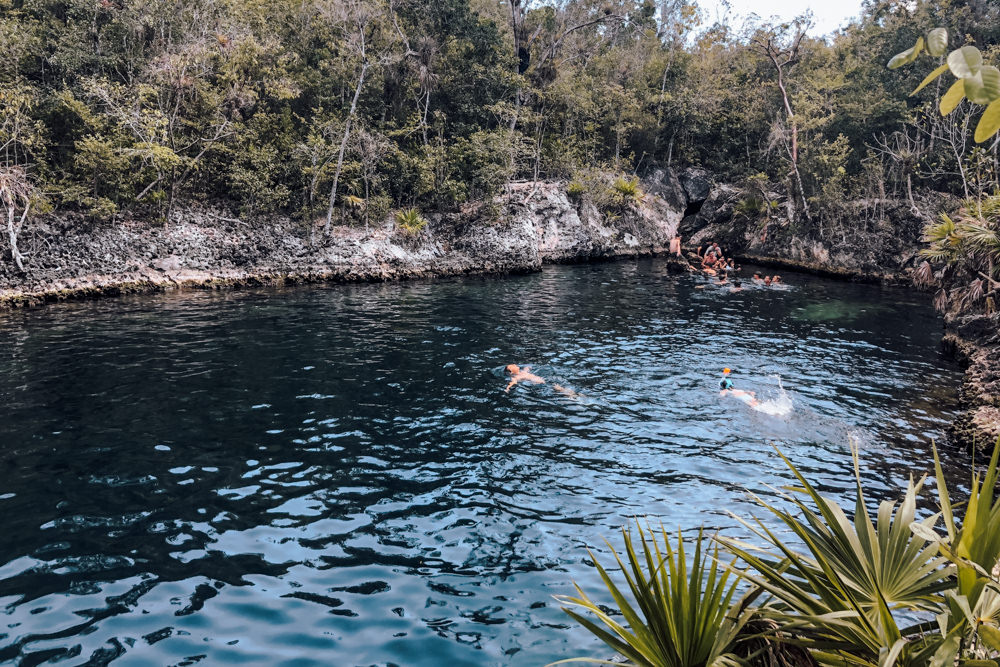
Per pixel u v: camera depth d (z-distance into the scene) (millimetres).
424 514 7734
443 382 13234
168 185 26906
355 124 31172
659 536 7238
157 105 27750
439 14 38531
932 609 3066
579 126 44781
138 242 24531
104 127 25422
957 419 10789
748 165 46188
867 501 8258
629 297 25141
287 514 7676
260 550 6859
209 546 6918
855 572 3320
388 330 18188
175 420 10703
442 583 6301
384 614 5781
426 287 27000
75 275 22359
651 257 41156
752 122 45906
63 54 25906
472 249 32219
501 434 10414
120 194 24891
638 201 41438
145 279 23766
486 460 9375
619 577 6434
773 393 13008
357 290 25797
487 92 38656
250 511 7723
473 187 35375
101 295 22547
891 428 11055
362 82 33031
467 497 8203
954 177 35938
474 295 24969
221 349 15492
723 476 8945
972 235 16500
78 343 15727
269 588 6168
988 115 1728
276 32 33375
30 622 5543
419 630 5559
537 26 45094
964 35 38812
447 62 38312
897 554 3324
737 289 27797
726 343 17562
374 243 29656
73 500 7871
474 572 6512
